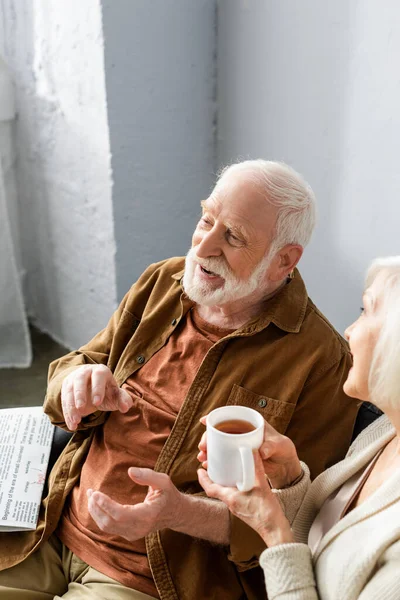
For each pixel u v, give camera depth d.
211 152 2.37
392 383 0.89
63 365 1.52
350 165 1.79
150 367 1.45
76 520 1.38
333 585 0.93
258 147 2.14
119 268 2.35
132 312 1.56
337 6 1.71
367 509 0.95
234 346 1.38
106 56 2.05
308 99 1.88
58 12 2.20
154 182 2.30
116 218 2.27
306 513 1.16
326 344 1.38
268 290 1.42
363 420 1.39
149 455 1.35
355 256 1.86
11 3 2.44
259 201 1.32
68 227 2.55
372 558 0.89
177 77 2.20
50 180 2.57
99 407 1.32
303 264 2.04
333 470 1.13
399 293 0.92
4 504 1.35
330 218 1.90
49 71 2.36
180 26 2.14
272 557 0.96
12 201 2.81
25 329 2.70
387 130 1.66
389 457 1.05
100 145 2.20
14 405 2.46
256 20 2.00
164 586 1.24
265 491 1.01
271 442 1.04
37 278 2.91
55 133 2.43
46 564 1.37
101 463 1.39
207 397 1.35
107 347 1.59
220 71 2.24
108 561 1.29
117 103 2.12
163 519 1.11
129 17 2.04
